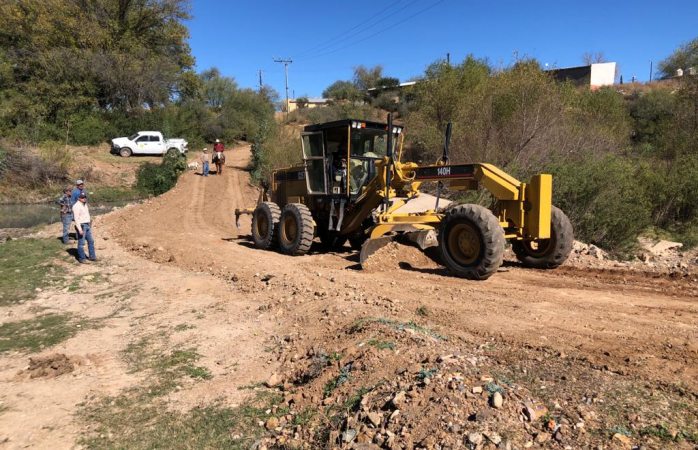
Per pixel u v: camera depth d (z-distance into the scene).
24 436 4.30
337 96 59.28
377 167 9.91
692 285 7.60
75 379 5.45
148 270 10.51
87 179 28.52
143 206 21.84
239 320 7.15
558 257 8.78
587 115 19.56
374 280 8.26
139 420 4.52
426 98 23.23
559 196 12.62
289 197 12.91
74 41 39.19
